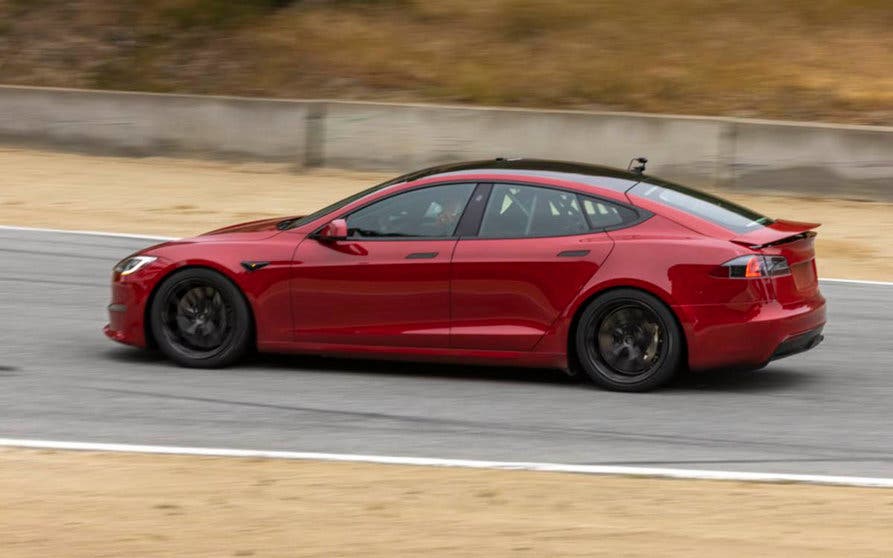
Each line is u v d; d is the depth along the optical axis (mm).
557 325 17500
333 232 17953
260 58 49500
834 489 13430
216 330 18672
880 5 50406
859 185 35688
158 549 11344
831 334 21922
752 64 46844
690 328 17094
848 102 43406
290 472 13922
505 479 13711
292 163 40219
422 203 18234
